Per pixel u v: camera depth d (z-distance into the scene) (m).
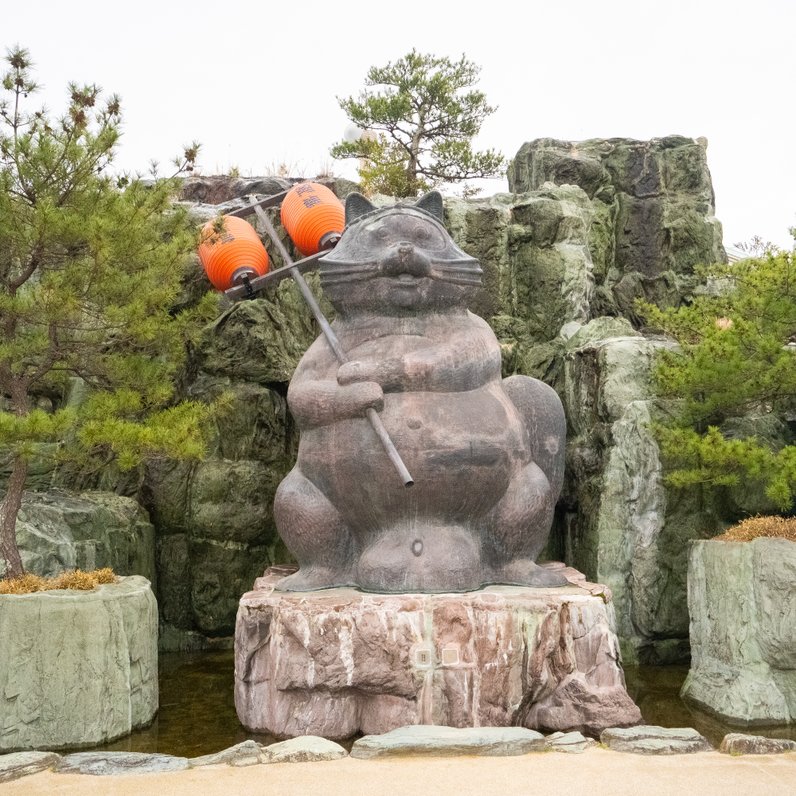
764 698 6.02
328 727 5.57
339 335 6.51
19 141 6.32
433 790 4.07
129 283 6.69
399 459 5.84
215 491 8.77
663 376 7.63
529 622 5.60
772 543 6.21
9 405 8.27
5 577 6.57
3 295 6.42
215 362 9.10
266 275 7.35
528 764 4.50
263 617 5.86
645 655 7.82
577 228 10.27
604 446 8.23
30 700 5.51
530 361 9.38
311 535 6.24
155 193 6.90
